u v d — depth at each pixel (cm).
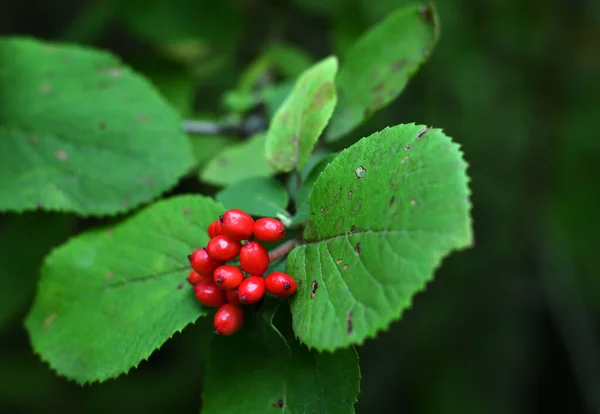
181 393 75
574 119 104
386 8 65
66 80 45
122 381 75
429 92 85
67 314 40
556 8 88
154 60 59
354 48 43
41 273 41
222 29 61
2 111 44
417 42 42
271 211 39
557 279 102
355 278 34
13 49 45
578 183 109
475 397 98
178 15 60
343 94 42
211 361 39
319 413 37
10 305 48
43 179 43
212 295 37
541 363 106
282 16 68
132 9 59
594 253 107
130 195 43
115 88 45
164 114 45
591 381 97
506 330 105
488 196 103
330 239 36
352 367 37
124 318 39
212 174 44
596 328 105
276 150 39
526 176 103
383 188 34
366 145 35
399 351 101
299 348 38
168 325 38
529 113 97
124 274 40
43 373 72
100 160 43
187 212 40
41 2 78
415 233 33
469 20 78
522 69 90
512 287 106
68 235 48
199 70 70
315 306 35
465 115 91
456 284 105
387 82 42
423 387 98
